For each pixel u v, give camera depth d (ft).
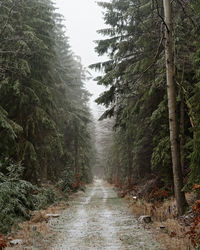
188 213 27.66
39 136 53.67
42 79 53.16
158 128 47.37
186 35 36.73
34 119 48.73
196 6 28.45
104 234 27.07
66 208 50.31
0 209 30.91
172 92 30.71
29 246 22.58
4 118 39.68
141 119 57.82
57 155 84.07
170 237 23.00
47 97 50.93
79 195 82.33
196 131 26.73
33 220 34.81
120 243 23.12
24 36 45.50
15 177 36.58
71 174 79.46
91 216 40.01
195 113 28.30
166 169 42.57
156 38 41.75
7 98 47.78
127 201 60.39
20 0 44.50
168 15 31.50
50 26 52.60
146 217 32.53
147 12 45.93
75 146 104.68
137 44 45.27
